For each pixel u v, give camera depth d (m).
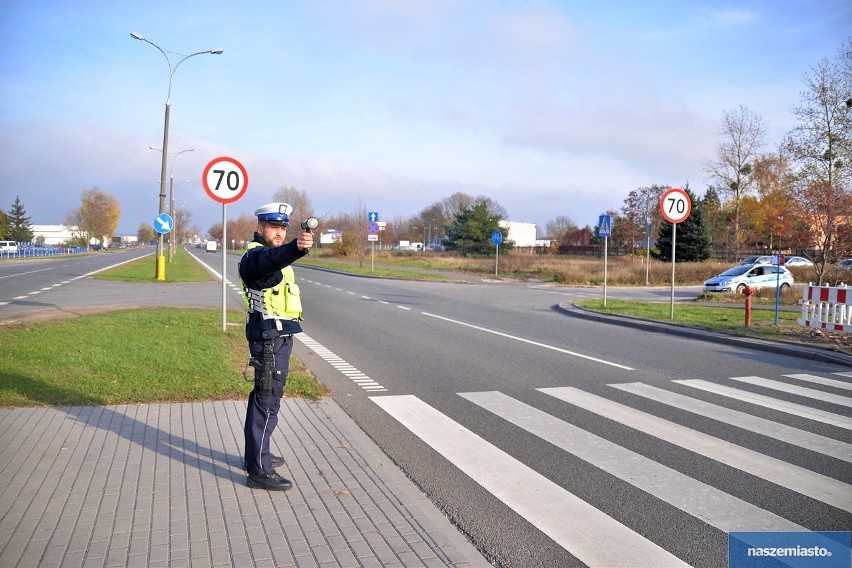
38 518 3.95
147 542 3.67
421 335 12.83
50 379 7.23
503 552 3.74
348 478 4.80
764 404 7.43
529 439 5.94
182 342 9.95
